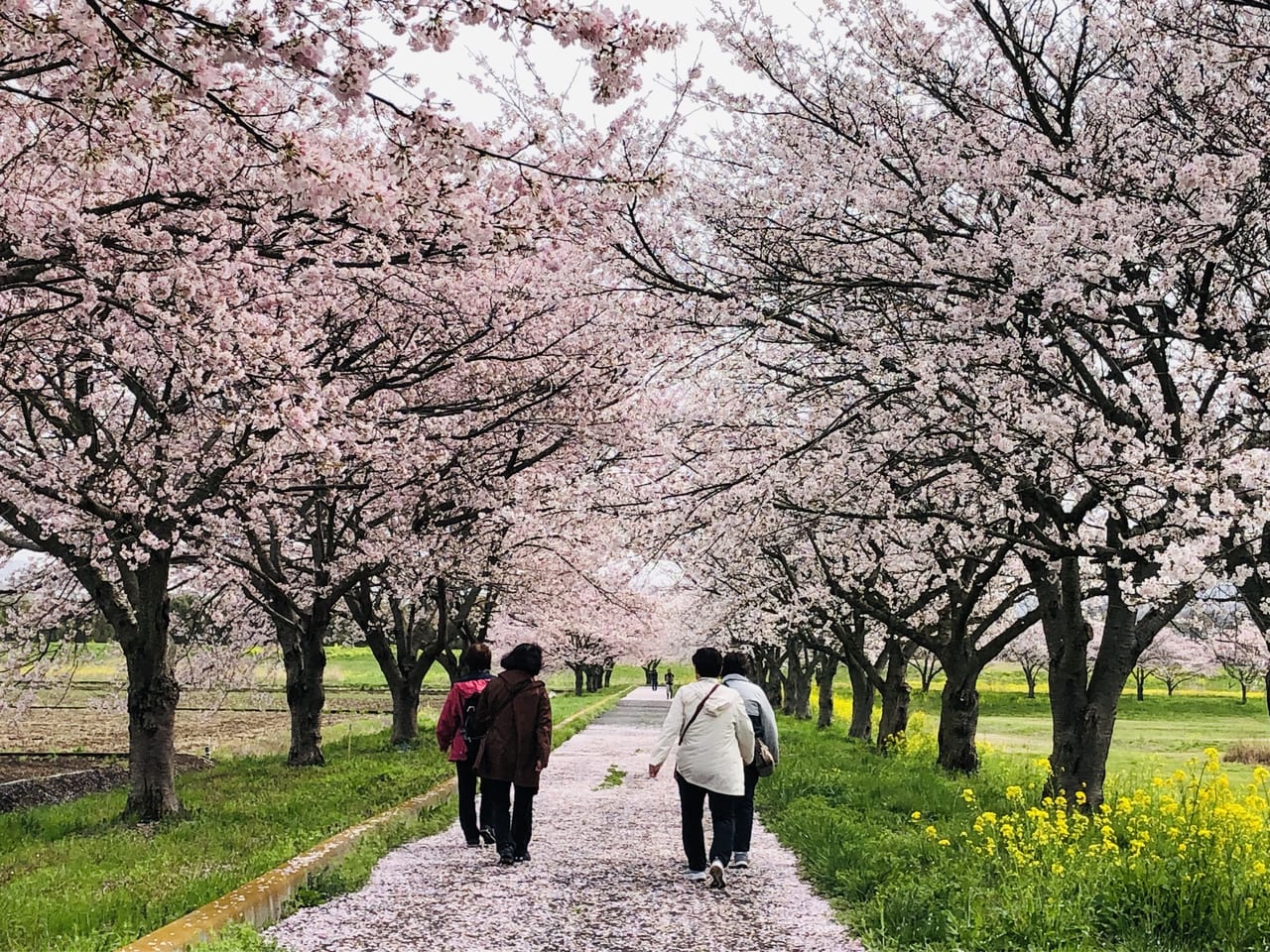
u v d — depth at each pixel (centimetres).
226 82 533
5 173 656
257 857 743
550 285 1141
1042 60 839
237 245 760
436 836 929
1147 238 740
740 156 1002
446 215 609
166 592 1116
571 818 1070
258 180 699
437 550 1497
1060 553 842
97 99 459
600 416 1325
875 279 845
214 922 553
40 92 621
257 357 705
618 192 562
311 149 532
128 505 960
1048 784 1000
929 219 866
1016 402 843
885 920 559
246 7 469
